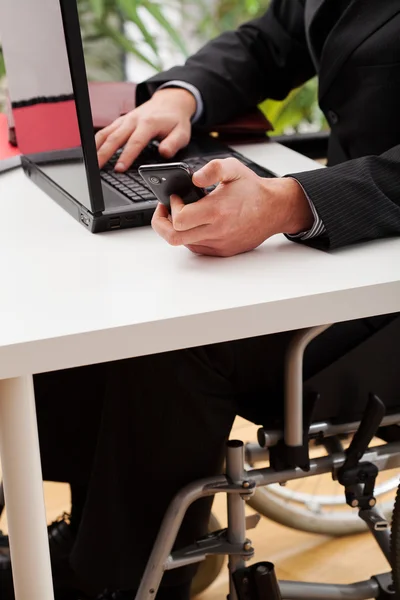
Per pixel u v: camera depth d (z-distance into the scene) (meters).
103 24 2.36
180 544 1.15
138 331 0.73
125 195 1.02
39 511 0.81
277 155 1.28
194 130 1.33
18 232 0.96
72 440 1.25
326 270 0.86
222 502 1.72
